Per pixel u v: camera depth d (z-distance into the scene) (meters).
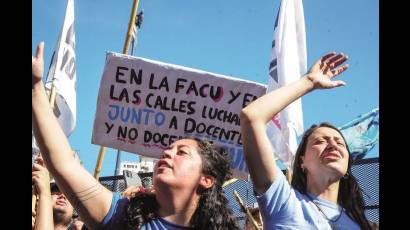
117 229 2.77
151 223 2.80
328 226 3.07
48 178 3.32
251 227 4.18
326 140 3.37
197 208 2.90
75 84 6.21
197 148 3.00
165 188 2.85
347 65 3.22
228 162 3.12
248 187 6.43
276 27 6.12
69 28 6.29
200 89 4.85
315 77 3.14
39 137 2.77
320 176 3.29
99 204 2.82
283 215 2.98
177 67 4.84
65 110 6.04
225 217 2.94
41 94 2.80
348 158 3.43
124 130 4.80
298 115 5.36
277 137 5.36
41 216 3.16
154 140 4.81
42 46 2.79
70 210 4.41
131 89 4.82
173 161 2.92
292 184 3.41
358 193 3.41
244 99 4.88
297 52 6.07
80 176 2.80
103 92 4.81
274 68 6.00
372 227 3.37
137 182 6.35
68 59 6.19
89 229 2.82
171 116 4.83
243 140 3.03
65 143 2.82
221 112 4.86
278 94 3.08
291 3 6.17
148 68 4.82
